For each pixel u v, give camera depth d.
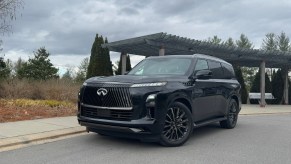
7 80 14.59
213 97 8.16
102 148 6.48
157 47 17.53
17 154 5.96
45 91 14.44
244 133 8.62
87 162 5.50
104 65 20.55
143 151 6.29
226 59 22.45
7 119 9.18
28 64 34.16
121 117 6.27
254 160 5.77
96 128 6.64
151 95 6.22
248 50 19.69
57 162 5.48
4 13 15.38
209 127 9.60
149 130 6.16
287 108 19.95
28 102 12.31
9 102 12.09
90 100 6.70
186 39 16.73
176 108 6.70
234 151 6.43
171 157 5.88
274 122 11.23
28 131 7.59
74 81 16.55
